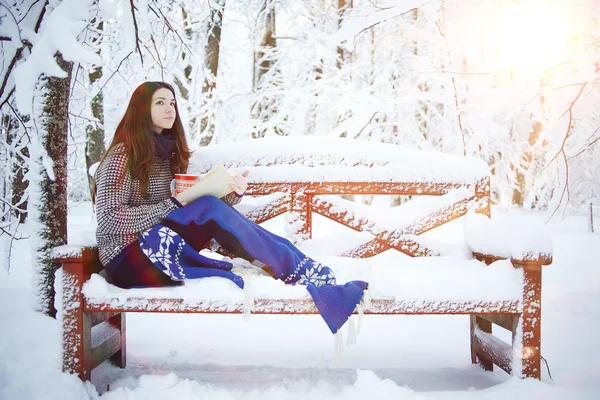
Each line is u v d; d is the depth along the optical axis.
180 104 6.02
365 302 1.89
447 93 5.20
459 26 5.33
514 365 2.00
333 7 7.64
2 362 1.98
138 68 3.70
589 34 3.12
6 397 1.80
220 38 8.15
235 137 7.56
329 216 2.64
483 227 2.34
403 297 1.92
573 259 6.01
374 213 2.65
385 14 2.92
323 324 3.36
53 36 2.12
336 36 2.98
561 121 3.21
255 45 8.43
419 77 6.80
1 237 7.35
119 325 2.36
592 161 4.78
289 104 7.16
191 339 2.95
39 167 2.46
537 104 3.90
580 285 4.18
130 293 1.93
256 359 2.57
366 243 2.60
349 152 2.68
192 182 2.15
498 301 1.95
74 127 3.70
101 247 2.05
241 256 2.08
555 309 3.36
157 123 2.25
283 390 1.97
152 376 2.00
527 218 9.91
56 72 2.20
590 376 2.12
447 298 1.93
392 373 2.33
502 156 7.37
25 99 2.21
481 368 2.41
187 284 1.96
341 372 2.34
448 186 2.66
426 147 7.27
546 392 1.87
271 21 8.18
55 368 1.95
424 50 6.54
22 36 2.49
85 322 1.96
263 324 3.35
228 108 8.09
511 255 1.99
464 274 1.99
